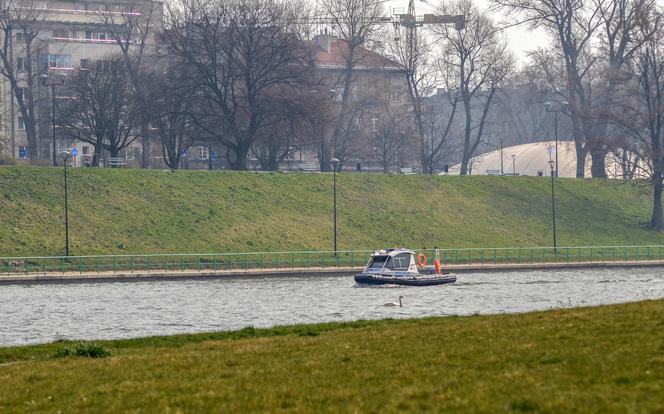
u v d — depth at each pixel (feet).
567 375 362.94
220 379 406.41
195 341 575.79
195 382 401.70
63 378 431.84
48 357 519.60
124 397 383.86
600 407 316.19
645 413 307.37
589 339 424.46
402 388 361.92
